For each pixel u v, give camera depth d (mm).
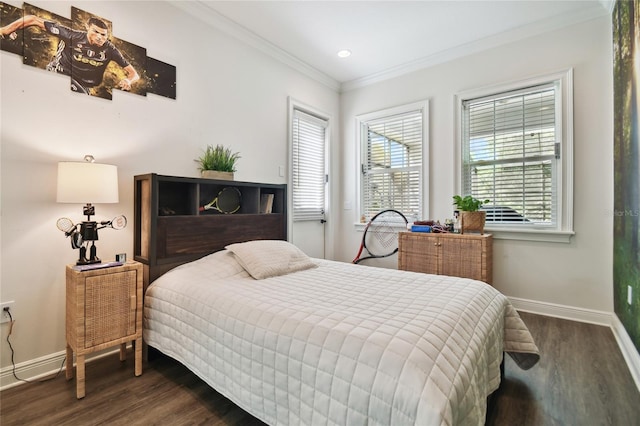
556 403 1587
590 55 2707
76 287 1660
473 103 3363
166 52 2467
